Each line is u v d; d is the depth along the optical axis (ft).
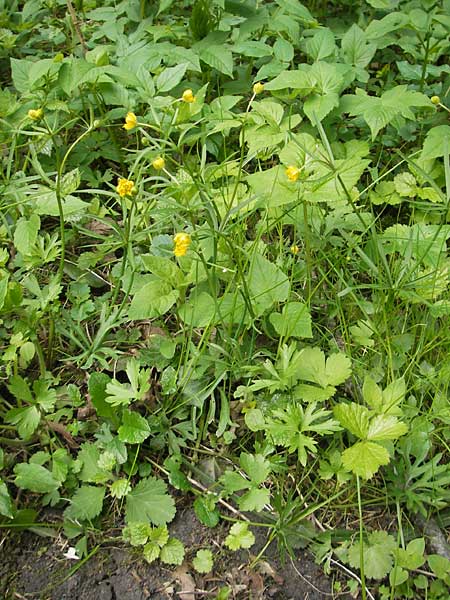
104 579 2.21
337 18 4.26
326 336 2.69
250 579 2.22
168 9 4.09
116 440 2.38
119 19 3.88
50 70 3.23
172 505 2.32
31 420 2.38
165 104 3.04
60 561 2.24
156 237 2.79
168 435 2.48
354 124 3.47
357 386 2.55
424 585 2.21
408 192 3.11
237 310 2.54
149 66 3.35
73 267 2.97
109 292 2.88
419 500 2.33
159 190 3.16
